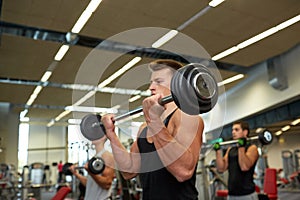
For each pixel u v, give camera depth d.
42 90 9.00
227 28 5.41
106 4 4.46
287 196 8.20
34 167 10.20
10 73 7.38
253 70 9.22
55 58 6.47
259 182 7.93
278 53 6.73
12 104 11.07
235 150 2.67
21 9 4.51
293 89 7.63
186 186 1.03
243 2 4.61
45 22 4.90
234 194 2.56
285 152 11.69
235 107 9.95
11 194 7.35
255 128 10.02
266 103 8.63
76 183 7.72
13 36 5.41
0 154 11.15
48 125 14.90
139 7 4.58
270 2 4.65
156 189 1.05
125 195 3.92
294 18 5.19
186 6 4.62
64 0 4.31
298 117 8.48
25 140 14.45
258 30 5.55
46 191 10.65
